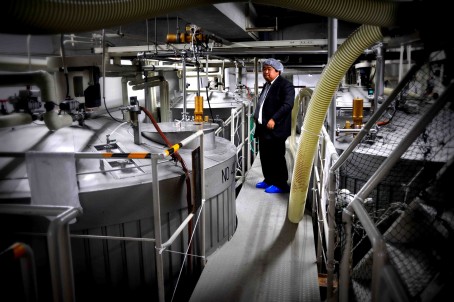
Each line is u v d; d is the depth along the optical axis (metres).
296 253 3.59
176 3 1.77
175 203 3.17
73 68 3.60
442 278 1.59
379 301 1.24
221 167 3.74
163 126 4.19
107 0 1.53
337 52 2.85
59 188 2.47
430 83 2.02
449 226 1.81
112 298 3.08
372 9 1.92
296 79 12.61
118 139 3.78
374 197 3.08
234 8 5.55
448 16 1.62
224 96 8.83
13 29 1.44
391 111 3.46
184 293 3.53
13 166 3.05
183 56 4.50
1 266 1.41
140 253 3.10
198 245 3.61
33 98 2.94
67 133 3.71
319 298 2.90
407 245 1.99
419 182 2.41
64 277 1.61
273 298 2.91
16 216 2.68
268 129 4.80
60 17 1.44
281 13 9.45
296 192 4.05
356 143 2.37
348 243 1.85
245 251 3.66
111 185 2.85
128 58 7.98
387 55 4.54
